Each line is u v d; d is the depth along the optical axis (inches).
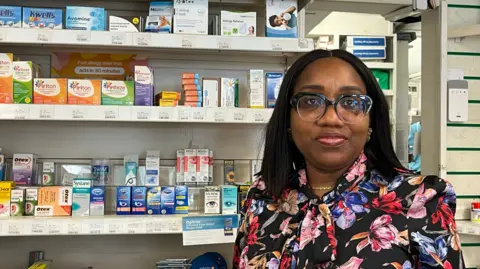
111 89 82.0
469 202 102.2
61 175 89.8
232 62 97.7
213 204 83.8
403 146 134.1
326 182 41.8
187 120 80.7
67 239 91.9
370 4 97.4
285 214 42.4
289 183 44.1
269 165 44.8
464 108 96.8
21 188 81.1
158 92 95.3
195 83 83.9
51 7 93.4
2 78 79.6
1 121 91.5
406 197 36.5
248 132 97.6
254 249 42.4
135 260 93.5
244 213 48.0
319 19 124.0
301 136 39.9
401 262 34.9
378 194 38.1
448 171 102.2
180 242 94.7
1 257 90.0
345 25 133.3
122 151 94.3
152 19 82.6
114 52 92.7
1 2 92.0
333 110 38.3
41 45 89.3
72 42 78.2
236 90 86.0
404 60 135.5
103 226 76.9
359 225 37.1
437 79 96.3
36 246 90.9
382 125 40.8
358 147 39.2
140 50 93.1
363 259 35.6
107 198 87.7
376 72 132.6
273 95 86.5
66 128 93.2
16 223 75.3
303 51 84.0
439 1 95.0
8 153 91.4
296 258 38.2
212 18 95.8
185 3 82.4
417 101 136.6
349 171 39.8
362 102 38.6
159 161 91.1
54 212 80.5
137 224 77.7
